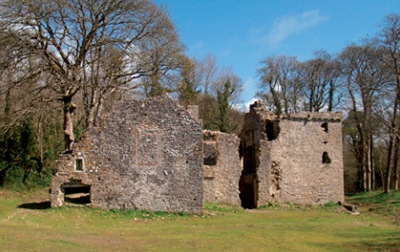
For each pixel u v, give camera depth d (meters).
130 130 22.98
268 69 51.44
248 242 15.71
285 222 22.34
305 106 50.38
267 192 30.22
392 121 35.94
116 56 31.44
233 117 53.81
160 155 22.91
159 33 31.47
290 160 31.47
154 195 22.69
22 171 31.67
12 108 31.11
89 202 23.02
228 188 28.67
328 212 28.34
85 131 22.84
